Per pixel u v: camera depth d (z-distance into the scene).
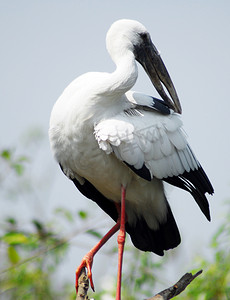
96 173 11.09
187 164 11.27
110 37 11.02
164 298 9.49
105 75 10.72
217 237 11.69
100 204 12.13
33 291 12.41
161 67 11.41
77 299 10.13
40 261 12.45
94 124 10.47
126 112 10.79
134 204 11.91
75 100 10.50
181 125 11.29
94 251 11.32
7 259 12.26
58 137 10.81
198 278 11.46
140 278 12.09
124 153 10.47
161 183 11.67
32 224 12.04
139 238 12.12
